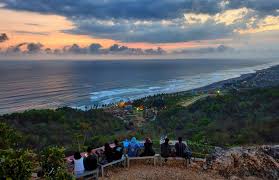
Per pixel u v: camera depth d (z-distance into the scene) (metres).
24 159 6.70
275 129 21.94
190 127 43.69
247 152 11.80
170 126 49.81
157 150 14.26
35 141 30.31
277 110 45.50
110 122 60.94
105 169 11.51
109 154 11.48
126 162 11.98
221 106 62.78
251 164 11.15
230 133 25.70
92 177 10.71
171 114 70.56
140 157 11.86
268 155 11.81
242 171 10.96
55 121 49.78
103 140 18.98
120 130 53.44
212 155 12.09
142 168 11.63
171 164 12.04
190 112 66.62
